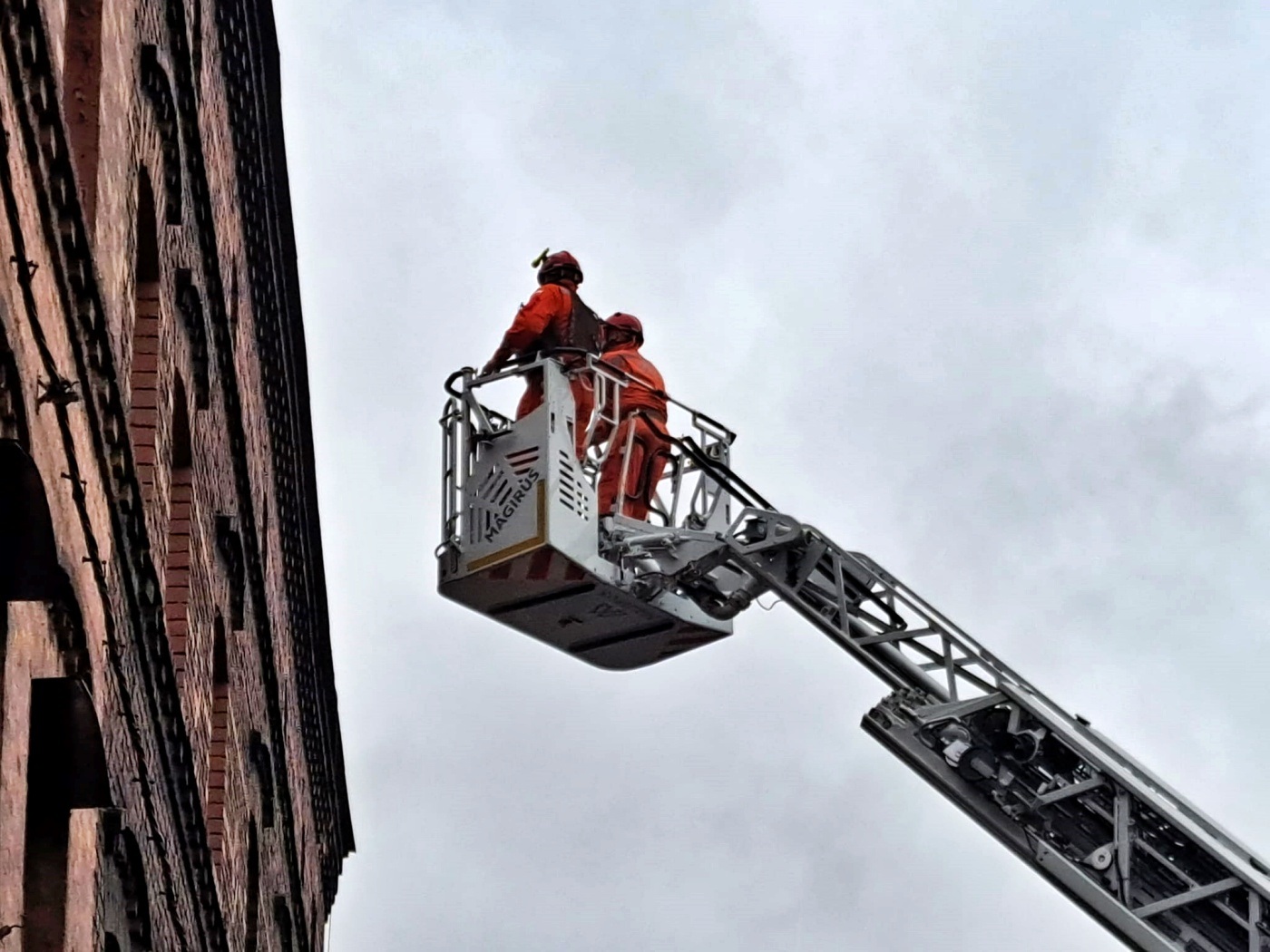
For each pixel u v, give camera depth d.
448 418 17.31
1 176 9.50
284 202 19.36
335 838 26.66
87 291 10.95
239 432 17.44
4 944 9.46
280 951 22.16
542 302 17.77
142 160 13.55
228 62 16.83
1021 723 15.69
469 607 17.16
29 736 10.36
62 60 11.20
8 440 9.44
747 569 17.02
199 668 15.98
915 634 16.41
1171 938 15.12
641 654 17.69
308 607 22.84
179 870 14.36
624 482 17.73
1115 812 15.27
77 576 10.94
